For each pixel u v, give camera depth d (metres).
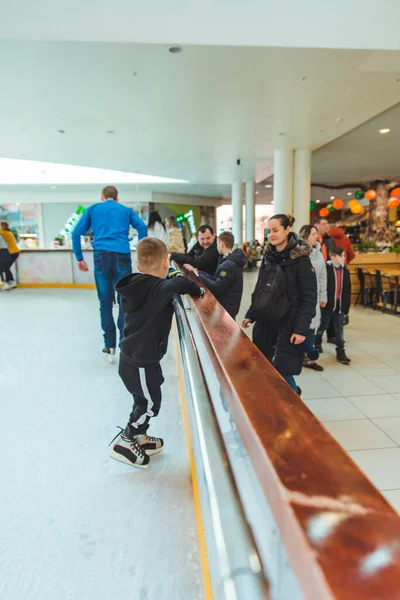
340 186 12.59
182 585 0.98
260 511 0.45
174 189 15.31
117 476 1.42
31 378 2.37
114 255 2.55
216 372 0.68
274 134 6.73
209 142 7.36
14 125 6.23
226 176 11.78
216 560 0.45
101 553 1.08
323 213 12.09
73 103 5.20
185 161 9.33
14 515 1.23
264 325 2.04
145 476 1.43
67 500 1.30
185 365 1.01
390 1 2.49
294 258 1.83
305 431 0.41
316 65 4.04
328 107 5.33
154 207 16.20
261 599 0.39
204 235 2.72
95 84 4.54
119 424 1.80
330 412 2.30
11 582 0.99
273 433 0.40
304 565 0.26
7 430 1.75
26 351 2.90
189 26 2.56
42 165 12.60
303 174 7.93
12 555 1.08
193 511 1.24
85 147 7.82
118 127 6.35
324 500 0.30
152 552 1.09
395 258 6.32
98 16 2.46
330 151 8.20
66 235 12.86
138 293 1.38
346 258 4.35
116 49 3.68
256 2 2.42
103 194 2.65
